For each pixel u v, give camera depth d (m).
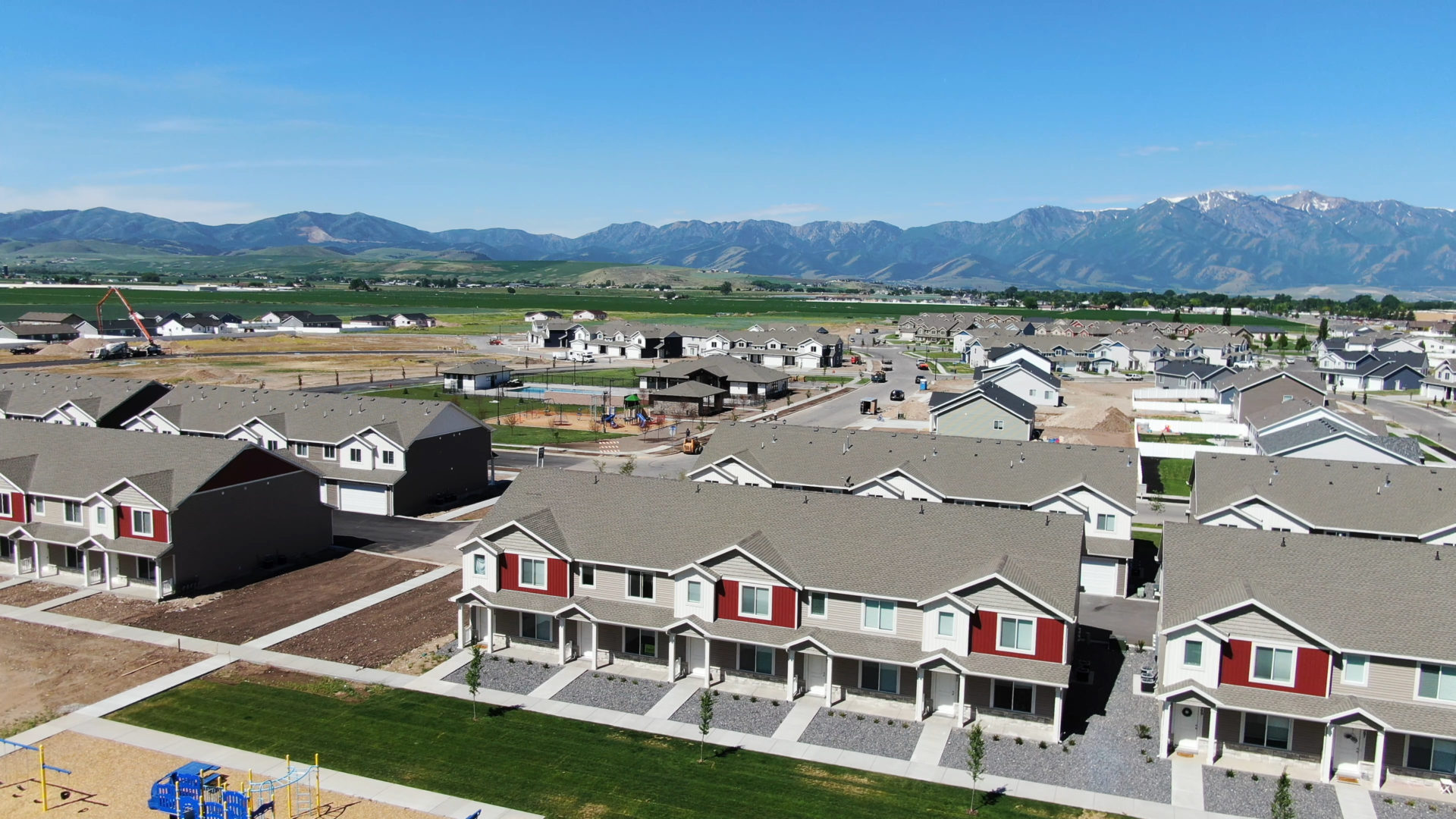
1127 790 34.88
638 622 43.22
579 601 45.12
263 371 169.38
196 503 55.00
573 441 105.75
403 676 43.91
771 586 42.31
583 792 34.38
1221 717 37.53
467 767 35.94
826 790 34.75
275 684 42.88
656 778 35.41
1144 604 54.59
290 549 61.25
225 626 49.78
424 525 70.31
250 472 58.31
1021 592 38.34
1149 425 113.69
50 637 47.94
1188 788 35.00
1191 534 41.53
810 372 185.50
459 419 79.69
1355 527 53.72
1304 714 34.91
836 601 41.88
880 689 41.91
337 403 80.81
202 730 38.44
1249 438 101.38
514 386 152.62
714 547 44.31
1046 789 34.91
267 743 37.47
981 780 35.50
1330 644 35.12
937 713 40.81
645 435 110.25
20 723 38.75
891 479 61.09
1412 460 66.69
